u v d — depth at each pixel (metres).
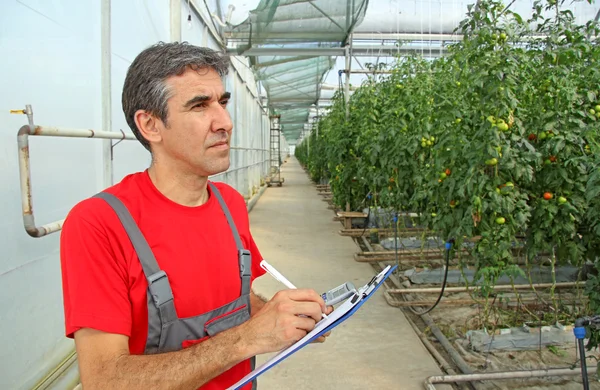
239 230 1.31
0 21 2.12
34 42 2.41
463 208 3.53
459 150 3.49
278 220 9.67
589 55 3.59
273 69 12.23
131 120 1.10
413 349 3.59
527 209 3.14
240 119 10.85
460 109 3.61
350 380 3.13
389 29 9.23
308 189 16.78
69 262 0.97
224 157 1.09
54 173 2.62
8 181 2.21
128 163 3.88
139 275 1.01
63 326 2.82
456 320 4.16
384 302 4.63
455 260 5.30
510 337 3.58
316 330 0.94
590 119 3.46
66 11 2.76
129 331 0.98
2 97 2.14
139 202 1.08
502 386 3.03
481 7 3.19
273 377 3.19
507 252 3.16
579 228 3.56
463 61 3.44
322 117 15.71
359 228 8.38
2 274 2.17
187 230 1.10
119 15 3.66
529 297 4.54
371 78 7.47
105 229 0.99
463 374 3.13
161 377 0.90
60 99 2.68
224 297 1.14
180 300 1.05
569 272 5.00
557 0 3.47
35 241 2.46
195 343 1.04
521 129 3.15
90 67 3.08
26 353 2.38
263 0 6.27
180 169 1.11
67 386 2.64
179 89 1.03
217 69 1.10
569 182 3.21
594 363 3.32
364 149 6.62
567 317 4.00
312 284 5.21
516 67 3.11
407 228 7.09
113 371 0.90
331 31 7.80
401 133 5.38
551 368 3.13
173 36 5.18
